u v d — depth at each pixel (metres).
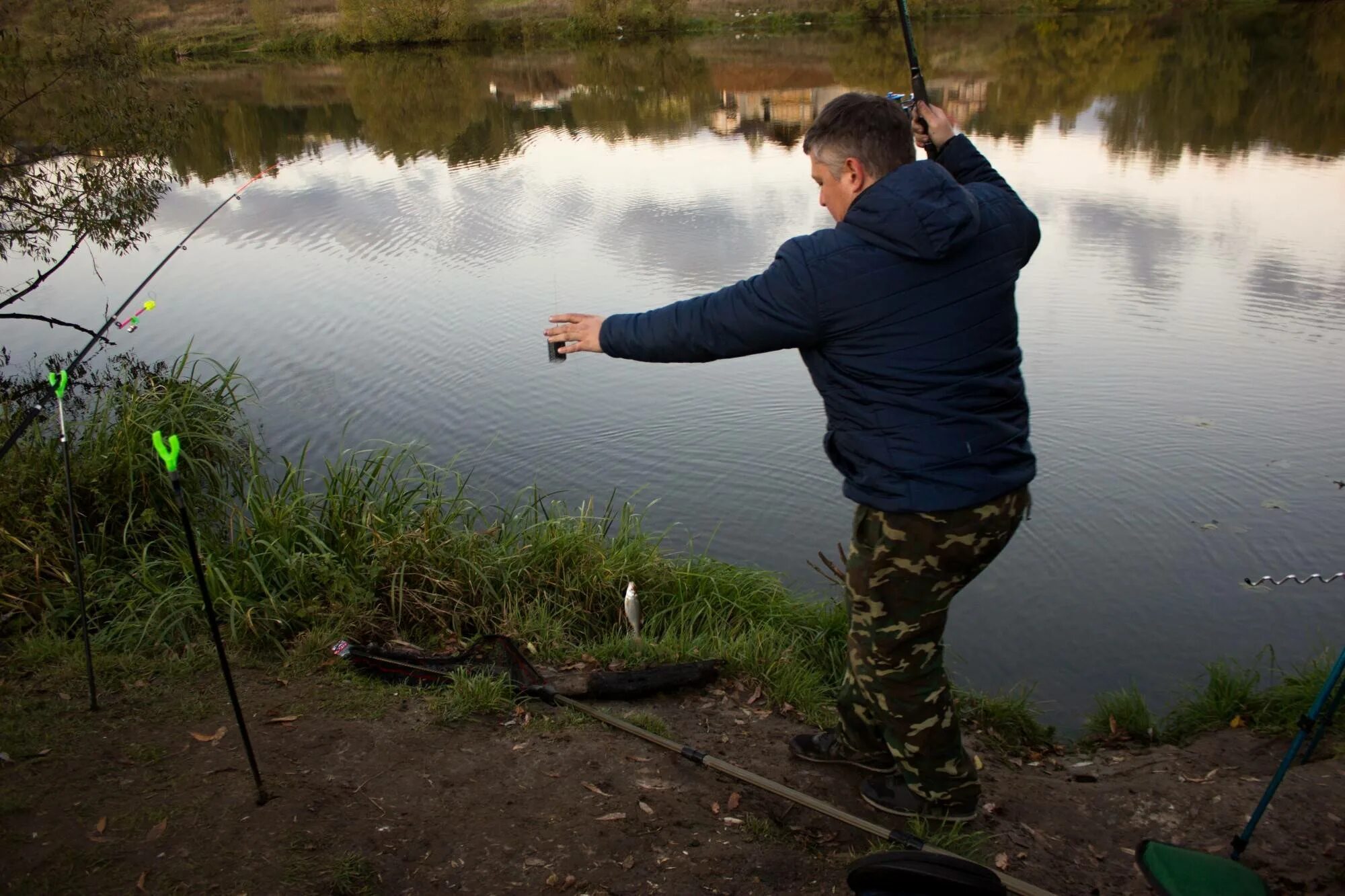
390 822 2.88
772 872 2.78
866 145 2.48
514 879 2.68
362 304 10.51
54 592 4.36
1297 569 5.61
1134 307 9.70
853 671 2.92
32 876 2.57
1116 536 5.99
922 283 2.43
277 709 3.49
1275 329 9.05
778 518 6.40
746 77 28.56
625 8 41.06
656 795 3.11
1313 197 13.56
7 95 8.75
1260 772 3.54
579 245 12.47
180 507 2.59
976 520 2.52
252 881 2.59
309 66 37.25
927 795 2.95
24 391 7.88
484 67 34.66
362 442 7.48
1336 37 29.20
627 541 5.36
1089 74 25.84
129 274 11.84
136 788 2.97
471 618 4.47
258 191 16.52
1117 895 2.84
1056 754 4.04
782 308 2.48
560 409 7.99
